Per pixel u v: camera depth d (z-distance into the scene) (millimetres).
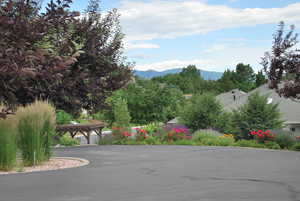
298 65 16875
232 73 135000
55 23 7527
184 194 6695
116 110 50156
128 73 12062
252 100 26984
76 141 25984
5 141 10055
